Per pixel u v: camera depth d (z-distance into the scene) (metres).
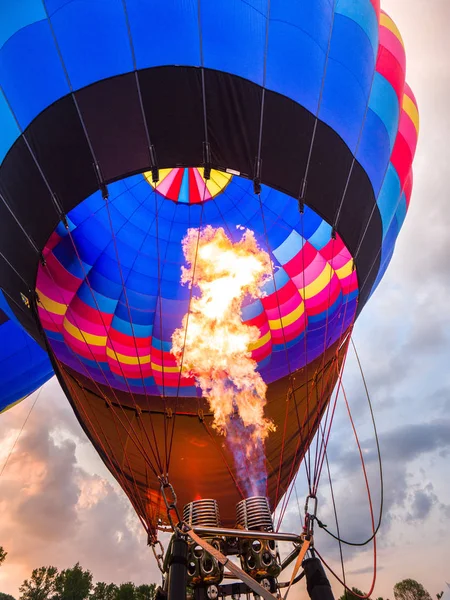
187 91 5.76
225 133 5.81
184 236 10.28
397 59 8.23
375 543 4.86
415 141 9.14
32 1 5.89
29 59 5.94
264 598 4.08
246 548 4.92
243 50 5.85
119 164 5.79
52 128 5.89
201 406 10.35
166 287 10.33
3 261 6.85
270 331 10.45
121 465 8.93
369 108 7.53
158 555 5.66
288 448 9.34
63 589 54.41
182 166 5.78
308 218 9.27
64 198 5.92
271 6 5.96
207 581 4.63
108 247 9.66
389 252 9.79
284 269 10.02
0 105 6.23
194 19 5.72
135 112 5.75
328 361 9.45
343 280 9.27
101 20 5.73
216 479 9.34
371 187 7.21
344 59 6.64
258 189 5.92
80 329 9.67
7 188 6.27
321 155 6.30
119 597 53.00
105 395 9.70
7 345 10.88
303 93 6.17
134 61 5.76
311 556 4.74
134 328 10.34
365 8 7.19
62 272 8.88
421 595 70.19
